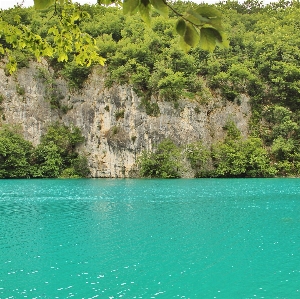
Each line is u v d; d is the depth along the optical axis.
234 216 26.89
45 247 18.95
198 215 27.39
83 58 8.30
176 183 54.38
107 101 69.62
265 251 18.11
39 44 7.82
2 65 72.31
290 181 56.50
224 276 14.76
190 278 14.55
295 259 16.84
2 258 17.17
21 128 70.44
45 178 67.25
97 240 20.31
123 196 38.84
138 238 20.75
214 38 2.84
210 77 72.69
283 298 12.55
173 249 18.50
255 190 43.53
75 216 27.44
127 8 3.02
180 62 71.12
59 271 15.41
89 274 15.03
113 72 69.25
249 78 71.06
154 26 78.75
